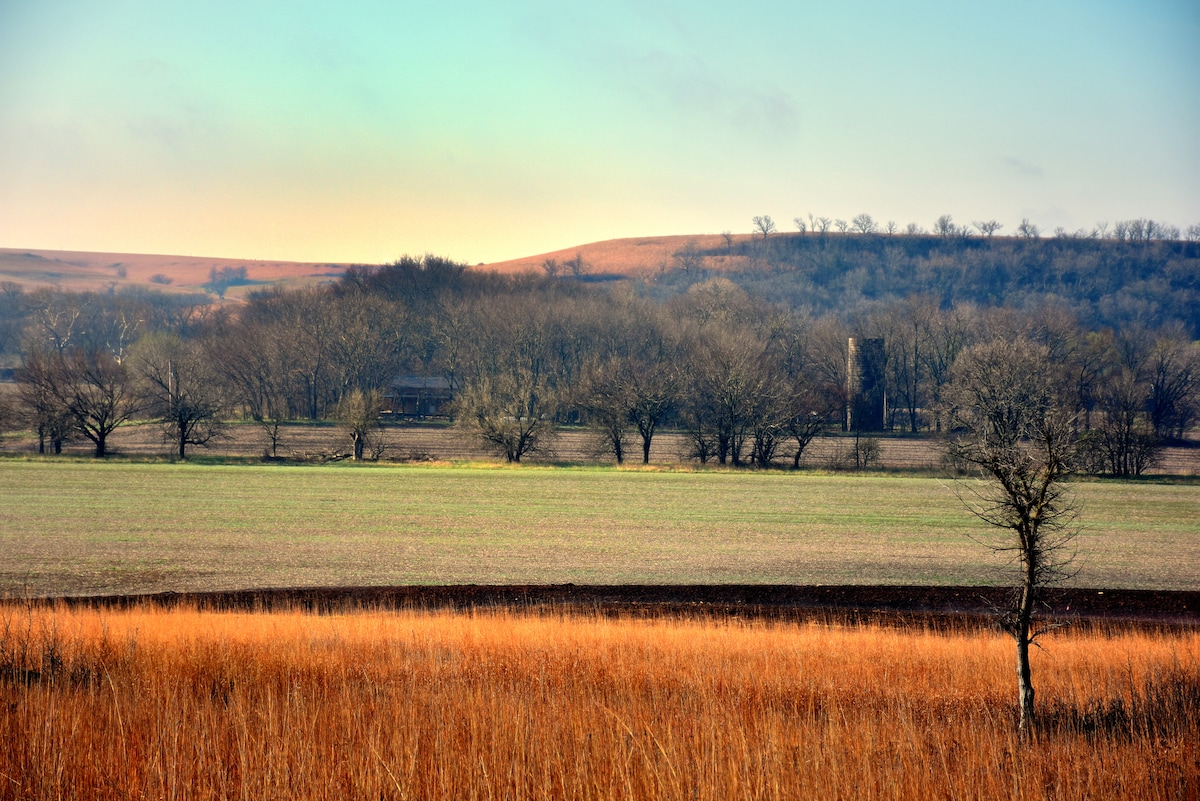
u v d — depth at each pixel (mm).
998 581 29016
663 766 8453
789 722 10398
